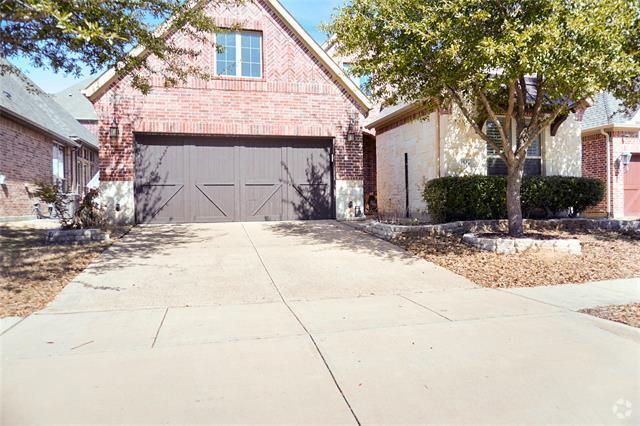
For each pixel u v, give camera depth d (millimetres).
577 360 3607
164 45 8516
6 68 8312
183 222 11773
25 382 3193
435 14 7000
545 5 6852
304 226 11391
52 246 8391
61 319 4707
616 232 10516
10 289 5688
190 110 11586
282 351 3812
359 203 12797
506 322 4617
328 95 12594
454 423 2688
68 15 4965
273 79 12195
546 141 12125
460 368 3461
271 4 12117
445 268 7320
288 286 6211
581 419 2730
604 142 15539
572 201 11609
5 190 12820
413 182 13336
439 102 9133
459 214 10836
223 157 12055
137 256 7816
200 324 4570
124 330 4359
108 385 3156
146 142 11523
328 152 12836
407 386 3160
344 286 6246
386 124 15344
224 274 6770
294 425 2654
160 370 3414
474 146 11648
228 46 11977
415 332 4309
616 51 6812
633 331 4270
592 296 5703
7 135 12945
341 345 3957
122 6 7219
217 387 3135
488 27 7305
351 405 2891
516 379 3270
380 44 7723
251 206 12266
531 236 9094
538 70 6816
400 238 9516
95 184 21328
